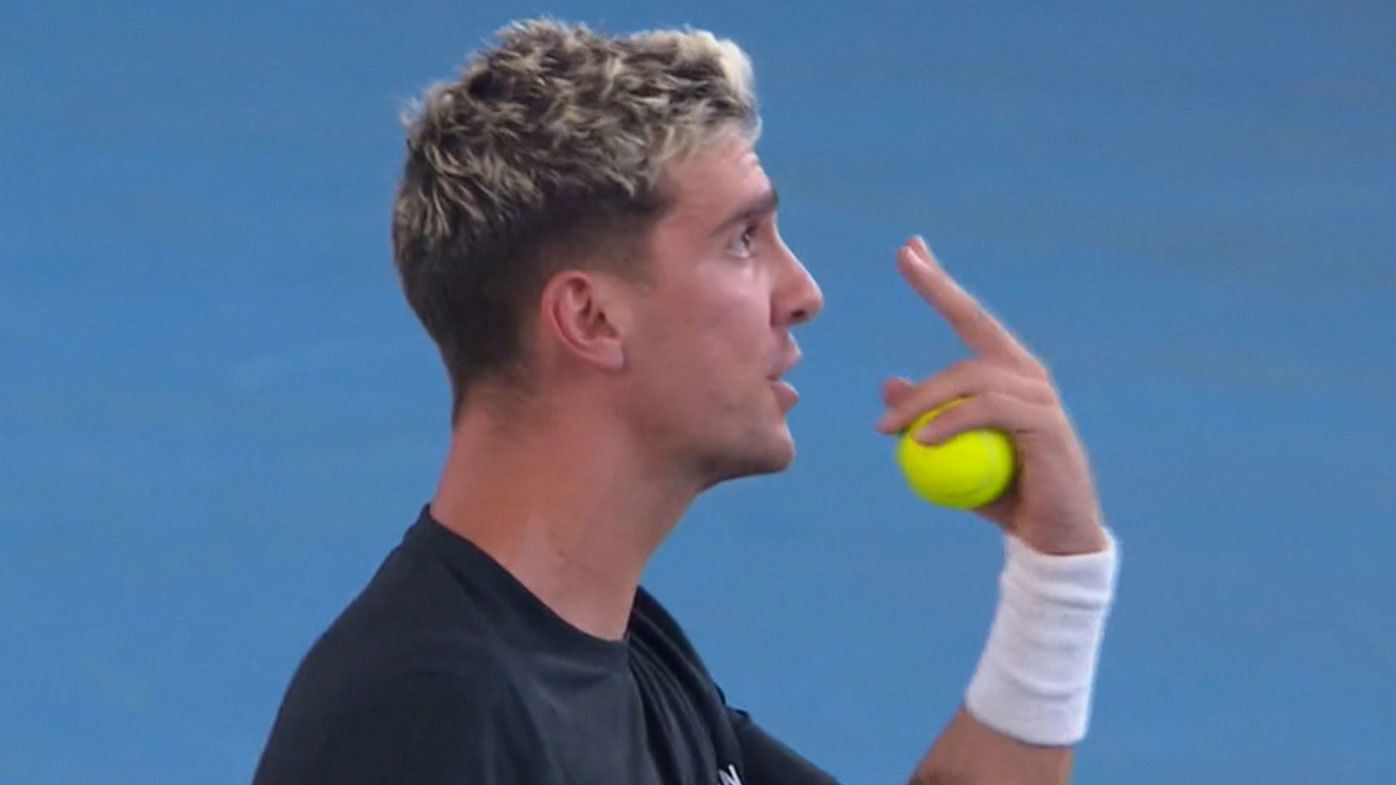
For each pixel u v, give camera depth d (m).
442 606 11.52
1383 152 48.47
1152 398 39.44
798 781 14.30
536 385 11.98
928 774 13.97
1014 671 13.87
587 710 11.71
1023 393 13.19
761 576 33.16
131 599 32.22
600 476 11.99
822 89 49.84
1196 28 53.47
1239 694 31.36
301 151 46.25
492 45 12.45
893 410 13.27
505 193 11.80
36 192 44.12
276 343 39.66
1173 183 46.91
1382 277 43.72
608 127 11.72
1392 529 35.69
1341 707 31.12
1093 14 53.97
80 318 40.06
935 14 53.56
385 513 34.62
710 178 11.88
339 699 11.12
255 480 35.44
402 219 12.25
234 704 29.95
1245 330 41.81
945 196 45.78
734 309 11.95
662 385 11.94
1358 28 53.50
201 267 41.94
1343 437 38.41
